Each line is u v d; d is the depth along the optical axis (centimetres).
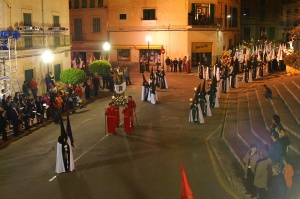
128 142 1622
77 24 4588
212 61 4275
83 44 4559
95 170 1303
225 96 2580
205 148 1507
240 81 3158
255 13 6131
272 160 975
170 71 4106
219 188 1114
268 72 3444
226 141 1537
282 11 5944
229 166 1277
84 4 4522
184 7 4081
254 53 3766
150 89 2473
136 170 1294
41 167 1351
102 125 1930
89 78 3219
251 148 1021
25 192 1137
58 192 1131
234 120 1881
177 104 2406
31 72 2517
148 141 1630
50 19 2834
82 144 1608
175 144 1575
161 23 4191
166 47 4206
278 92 2228
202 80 3444
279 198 911
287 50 3628
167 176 1232
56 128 1914
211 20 4253
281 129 1027
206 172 1247
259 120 1711
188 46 4147
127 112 1752
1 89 2114
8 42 2067
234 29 5147
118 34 4397
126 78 3234
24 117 1820
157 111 2216
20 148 1591
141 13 4253
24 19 2472
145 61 4203
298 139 1326
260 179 962
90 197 1091
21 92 2138
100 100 2647
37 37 2519
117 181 1202
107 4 4388
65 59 3061
